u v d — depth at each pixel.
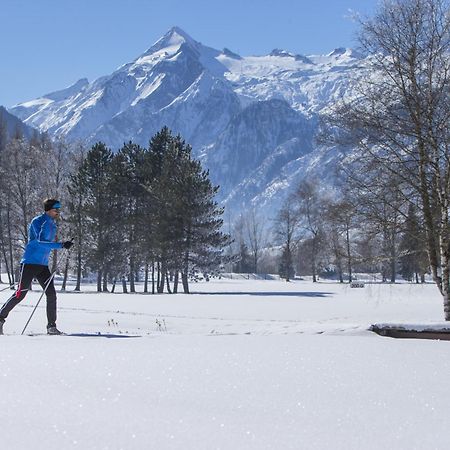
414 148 15.57
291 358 4.26
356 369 3.91
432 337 7.11
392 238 16.64
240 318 20.11
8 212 52.09
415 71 15.38
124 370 3.69
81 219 48.19
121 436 2.44
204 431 2.53
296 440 2.43
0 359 4.01
